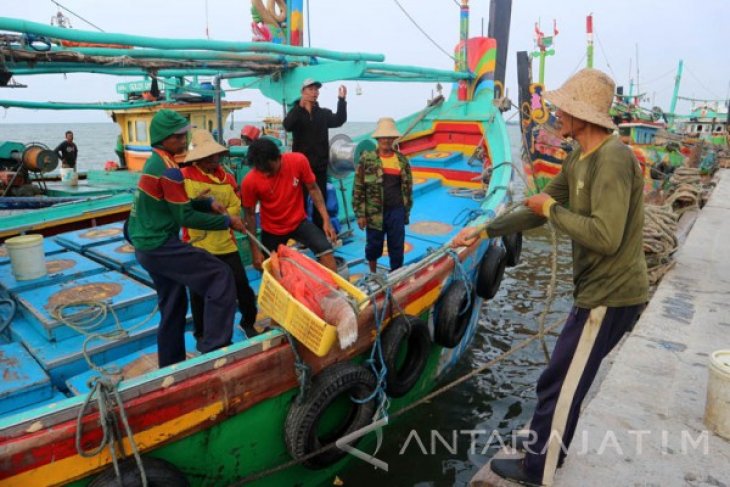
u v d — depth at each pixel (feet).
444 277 15.85
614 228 7.23
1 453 7.52
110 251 18.15
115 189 37.91
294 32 21.11
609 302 7.97
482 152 28.17
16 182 36.14
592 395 12.70
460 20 31.01
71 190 37.04
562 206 8.27
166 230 10.69
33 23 11.60
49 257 17.66
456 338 16.51
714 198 38.19
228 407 10.00
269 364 10.53
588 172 7.77
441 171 28.71
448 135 31.78
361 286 12.44
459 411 18.65
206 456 10.12
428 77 27.02
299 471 12.57
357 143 20.94
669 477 9.52
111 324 13.85
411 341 14.25
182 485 9.11
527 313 28.07
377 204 17.01
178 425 9.34
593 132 7.77
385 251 20.80
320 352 9.79
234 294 11.37
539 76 64.59
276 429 11.22
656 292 18.88
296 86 20.18
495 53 30.73
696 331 15.51
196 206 12.04
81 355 12.25
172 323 11.55
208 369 9.78
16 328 13.55
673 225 26.25
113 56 14.51
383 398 12.55
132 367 12.31
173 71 20.42
